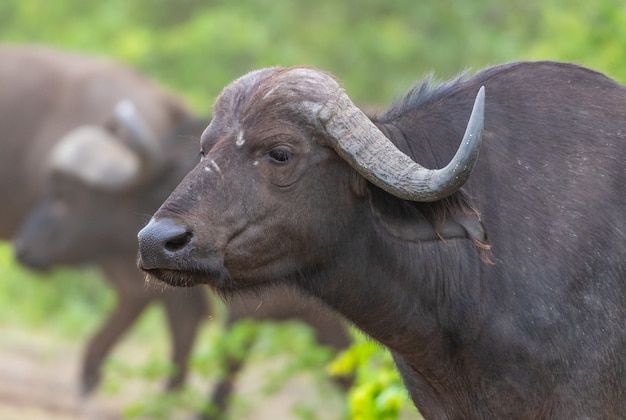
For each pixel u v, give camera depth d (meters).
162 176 35.25
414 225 16.45
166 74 54.19
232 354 30.39
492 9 53.06
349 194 16.17
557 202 16.09
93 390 35.94
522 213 16.16
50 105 39.28
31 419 33.00
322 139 15.84
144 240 15.41
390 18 54.88
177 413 32.94
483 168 16.39
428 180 15.30
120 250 36.06
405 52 53.25
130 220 35.62
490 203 16.30
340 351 30.23
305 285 16.59
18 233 40.19
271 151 15.83
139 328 45.25
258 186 15.82
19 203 39.59
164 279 15.79
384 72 53.69
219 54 53.62
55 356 41.44
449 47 53.06
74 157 35.69
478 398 16.67
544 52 34.50
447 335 16.67
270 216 15.86
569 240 15.91
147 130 35.06
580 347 15.84
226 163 15.83
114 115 37.84
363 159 15.61
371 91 53.28
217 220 15.62
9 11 60.78
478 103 14.80
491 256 16.17
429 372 17.03
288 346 29.75
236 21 53.69
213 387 32.22
